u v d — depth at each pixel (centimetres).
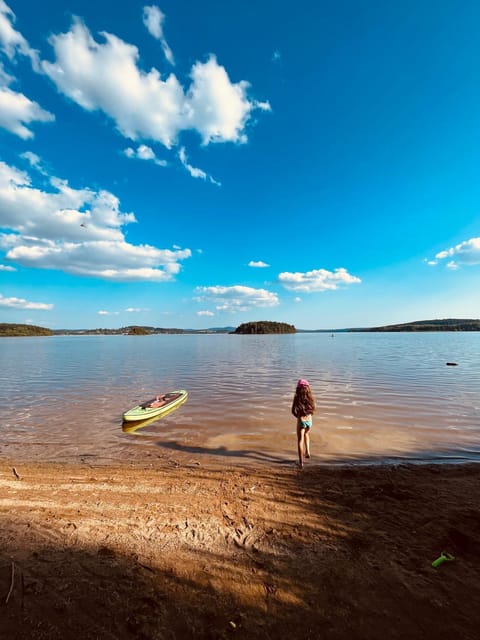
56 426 1178
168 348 6794
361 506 567
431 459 842
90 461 844
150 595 357
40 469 779
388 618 325
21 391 1881
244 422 1211
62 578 384
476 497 596
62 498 614
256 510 562
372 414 1276
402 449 913
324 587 371
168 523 519
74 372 2777
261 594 361
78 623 318
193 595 358
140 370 2911
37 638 300
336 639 301
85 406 1499
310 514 544
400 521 513
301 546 453
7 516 541
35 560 420
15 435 1074
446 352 4534
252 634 307
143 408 1320
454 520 511
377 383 1995
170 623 319
